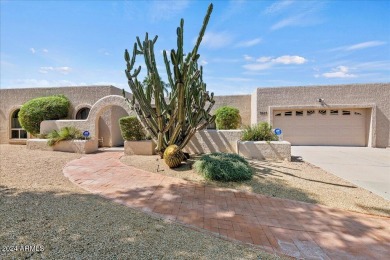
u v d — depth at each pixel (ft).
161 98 27.40
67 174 23.79
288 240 11.50
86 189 18.78
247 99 56.29
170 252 9.78
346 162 30.96
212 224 13.04
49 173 23.89
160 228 12.13
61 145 39.32
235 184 20.75
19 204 14.10
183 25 22.47
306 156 35.65
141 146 35.78
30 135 52.01
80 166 27.78
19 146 47.80
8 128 53.72
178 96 23.65
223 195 18.08
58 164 28.66
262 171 25.17
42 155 34.50
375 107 46.80
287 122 50.65
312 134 49.96
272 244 11.07
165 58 27.07
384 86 46.80
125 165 28.50
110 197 16.93
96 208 14.37
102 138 48.39
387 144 46.62
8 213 12.60
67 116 49.70
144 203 15.98
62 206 14.28
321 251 10.58
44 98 48.11
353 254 10.41
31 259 8.68
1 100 54.19
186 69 22.16
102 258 8.98
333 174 24.50
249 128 36.14
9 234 10.39
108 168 26.84
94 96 50.37
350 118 48.75
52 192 17.19
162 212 14.48
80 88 50.96
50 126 43.98
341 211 15.29
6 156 32.63
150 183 20.94
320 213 14.92
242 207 15.72
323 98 48.75
